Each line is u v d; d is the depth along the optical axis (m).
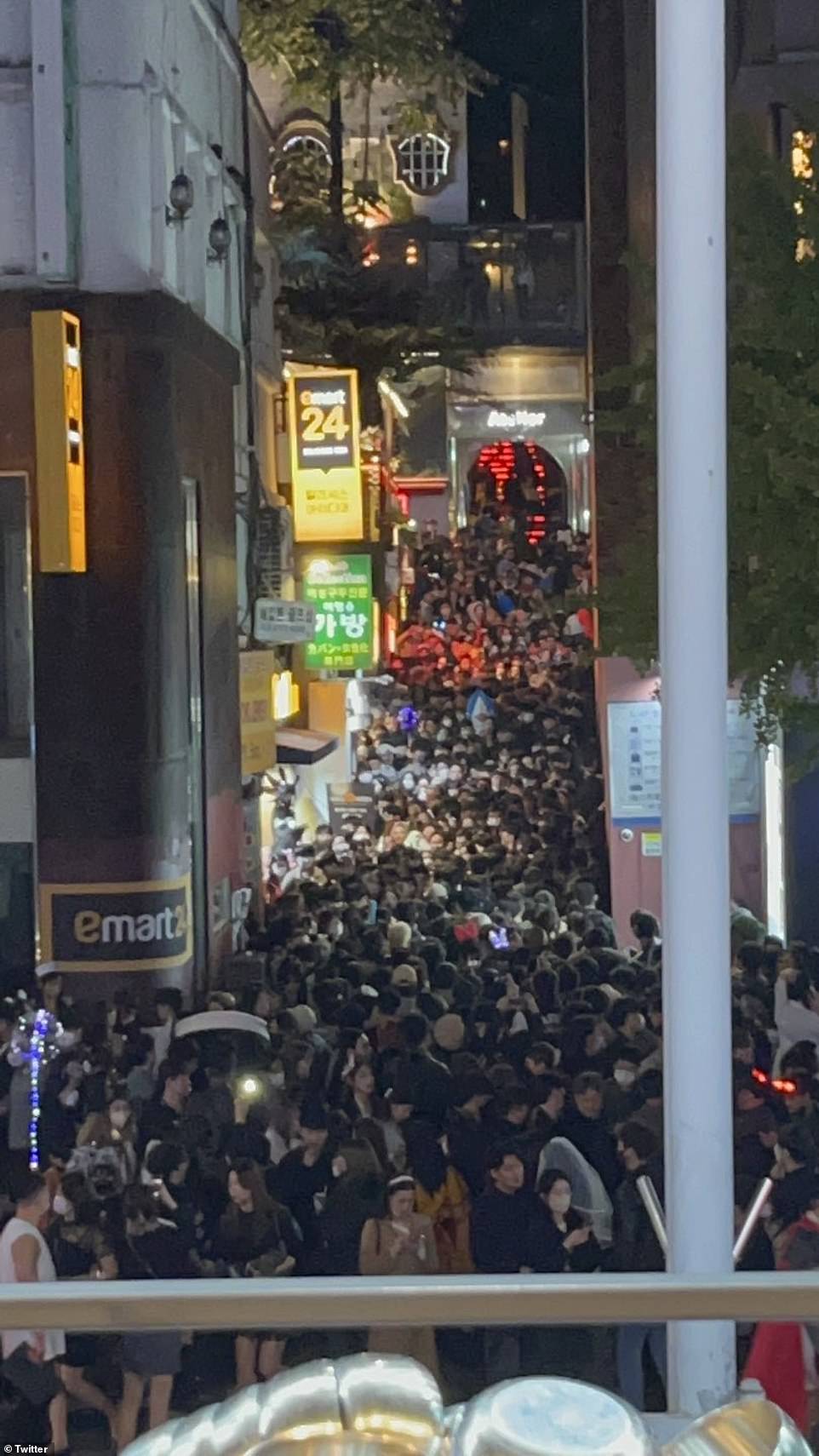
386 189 47.41
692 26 5.45
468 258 46.78
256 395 26.77
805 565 10.86
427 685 34.41
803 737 17.94
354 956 15.94
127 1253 8.73
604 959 14.84
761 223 11.65
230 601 21.33
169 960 17.38
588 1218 8.95
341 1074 12.02
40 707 17.22
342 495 29.56
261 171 27.88
